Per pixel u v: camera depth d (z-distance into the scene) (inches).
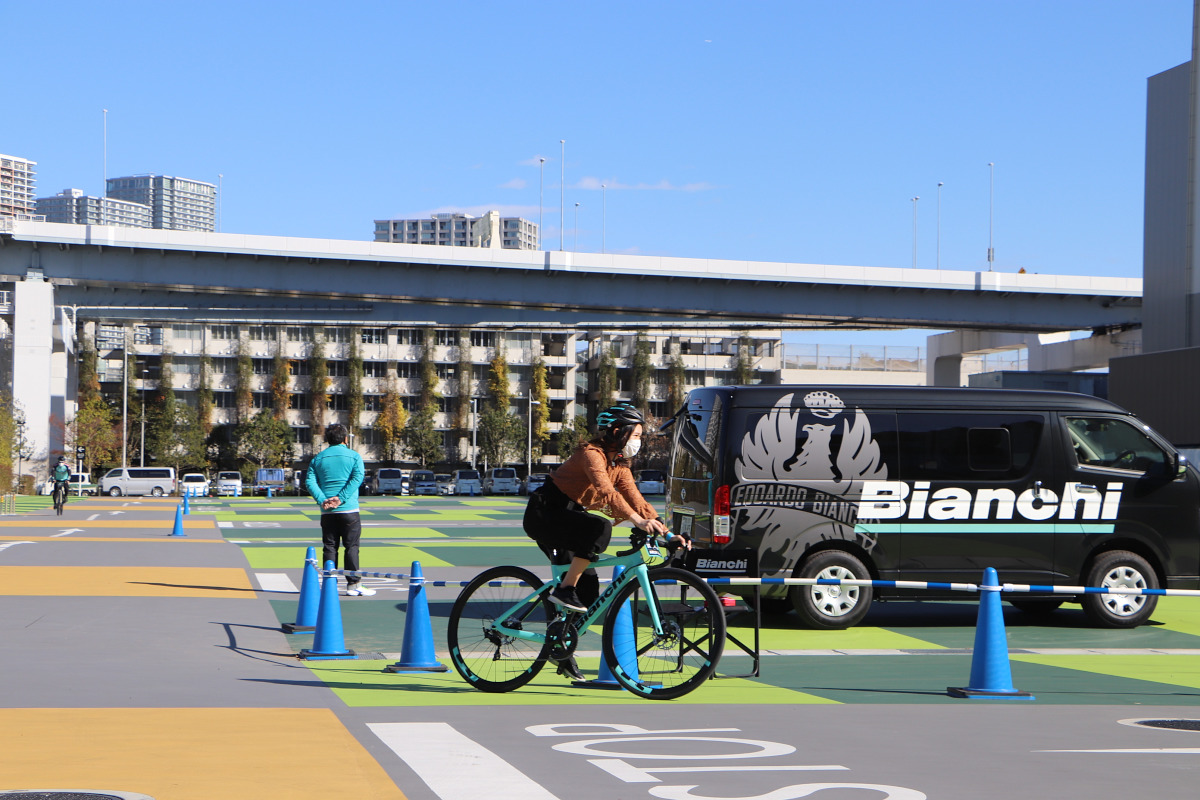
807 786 219.5
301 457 4559.5
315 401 4539.9
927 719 296.7
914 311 2443.4
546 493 317.7
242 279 2175.2
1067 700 331.9
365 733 269.3
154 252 2140.7
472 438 4616.1
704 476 495.2
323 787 215.8
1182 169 1626.5
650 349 4579.2
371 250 2186.3
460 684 343.9
